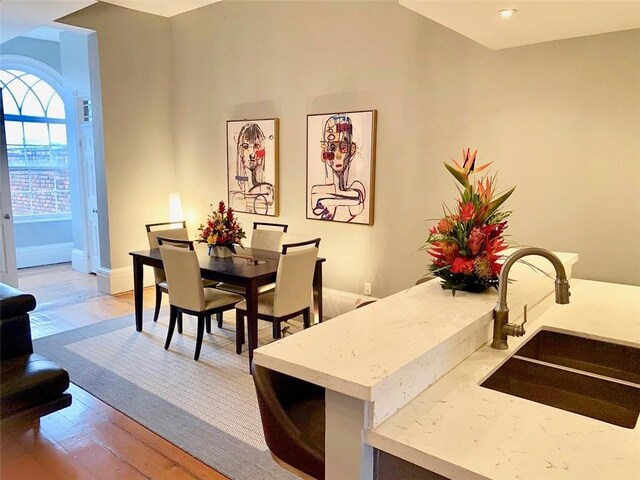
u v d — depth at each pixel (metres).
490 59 3.58
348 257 4.60
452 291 1.87
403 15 3.99
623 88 3.07
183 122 5.95
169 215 6.14
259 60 5.04
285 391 1.63
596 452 1.04
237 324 3.84
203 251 4.68
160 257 4.15
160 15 5.79
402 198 4.18
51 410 2.64
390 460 1.14
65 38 6.17
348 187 4.48
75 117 6.28
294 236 5.00
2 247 5.39
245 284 3.46
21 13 4.54
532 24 2.83
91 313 4.96
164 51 5.89
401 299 1.80
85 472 2.40
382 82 4.17
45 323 4.64
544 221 3.46
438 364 1.39
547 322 2.01
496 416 1.19
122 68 5.52
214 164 5.68
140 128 5.76
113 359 3.77
